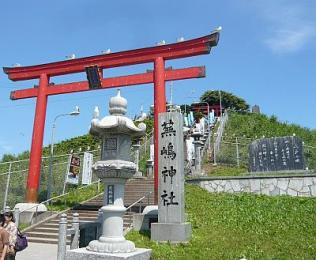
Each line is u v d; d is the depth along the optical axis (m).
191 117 44.53
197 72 17.86
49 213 19.50
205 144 30.00
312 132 37.78
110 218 10.01
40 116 21.64
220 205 17.36
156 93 18.16
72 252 9.80
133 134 10.77
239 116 42.75
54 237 16.77
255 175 19.95
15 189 24.86
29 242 16.41
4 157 37.06
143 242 13.27
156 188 16.20
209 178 20.59
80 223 12.80
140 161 31.22
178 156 14.17
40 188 26.11
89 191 24.38
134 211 18.11
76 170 23.56
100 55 20.61
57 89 21.81
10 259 9.32
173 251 11.97
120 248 9.62
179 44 18.53
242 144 28.33
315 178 18.05
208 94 63.97
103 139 10.74
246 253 11.30
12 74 23.05
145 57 19.23
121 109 10.96
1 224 9.45
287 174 19.31
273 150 21.30
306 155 24.27
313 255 11.03
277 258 10.74
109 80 20.42
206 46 18.00
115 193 10.22
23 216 19.17
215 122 41.75
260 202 17.30
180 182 13.88
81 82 21.30
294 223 14.48
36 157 21.02
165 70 18.58
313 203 16.53
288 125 40.25
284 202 17.05
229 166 26.23
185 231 13.17
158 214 13.88
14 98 23.08
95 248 9.73
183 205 13.81
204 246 12.38
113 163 10.08
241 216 15.68
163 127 14.83
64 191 23.94
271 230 13.96
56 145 41.88
